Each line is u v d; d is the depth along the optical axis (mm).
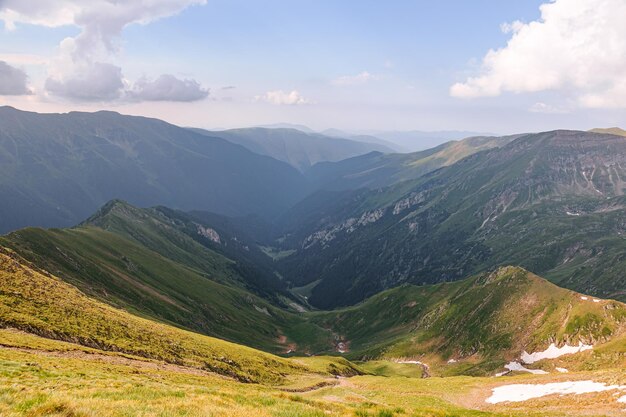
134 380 42156
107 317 86938
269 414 25016
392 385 92688
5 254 93750
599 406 51344
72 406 21109
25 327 63844
